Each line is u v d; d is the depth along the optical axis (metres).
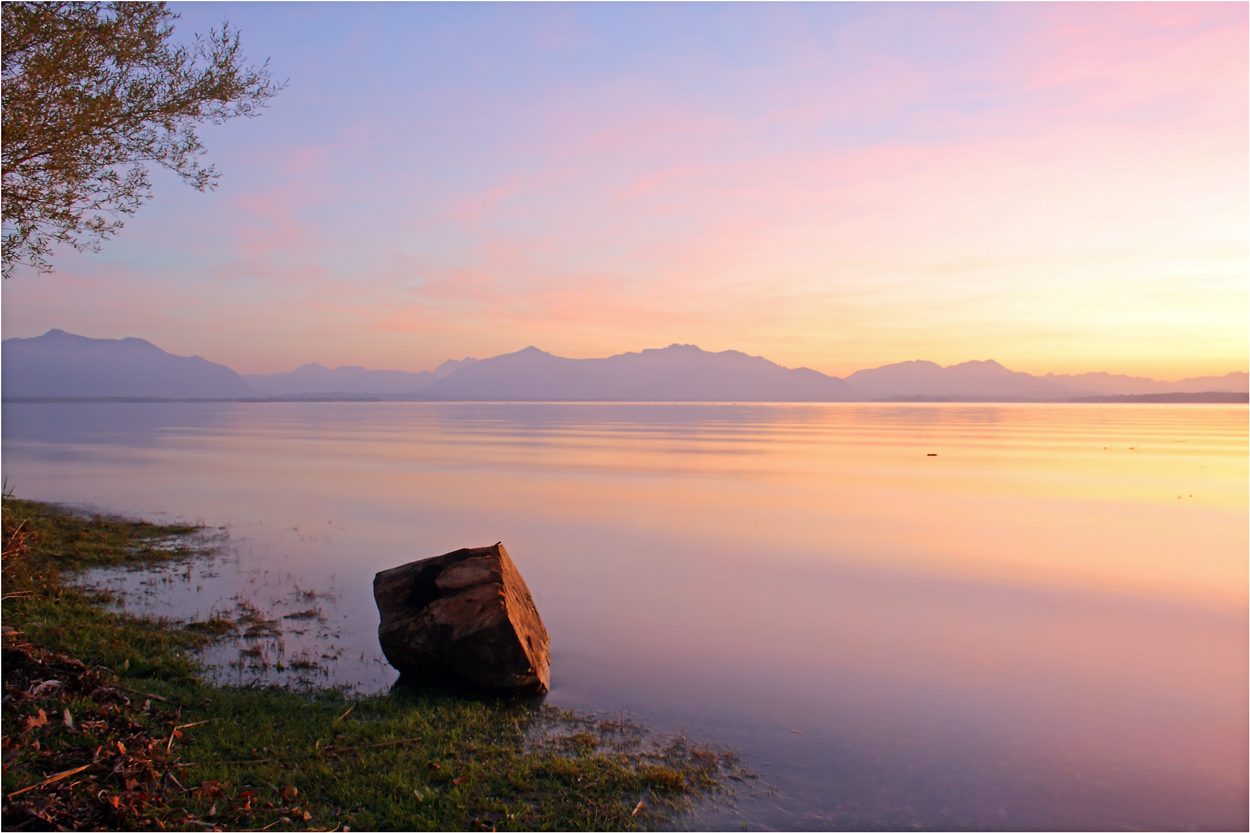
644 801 7.26
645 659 11.73
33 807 5.58
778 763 8.31
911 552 20.45
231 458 51.66
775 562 19.06
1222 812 7.52
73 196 10.84
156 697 8.59
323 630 12.59
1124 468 45.97
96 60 10.84
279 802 6.61
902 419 159.12
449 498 30.94
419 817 6.55
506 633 9.72
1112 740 9.13
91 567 16.39
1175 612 14.80
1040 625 13.87
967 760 8.55
